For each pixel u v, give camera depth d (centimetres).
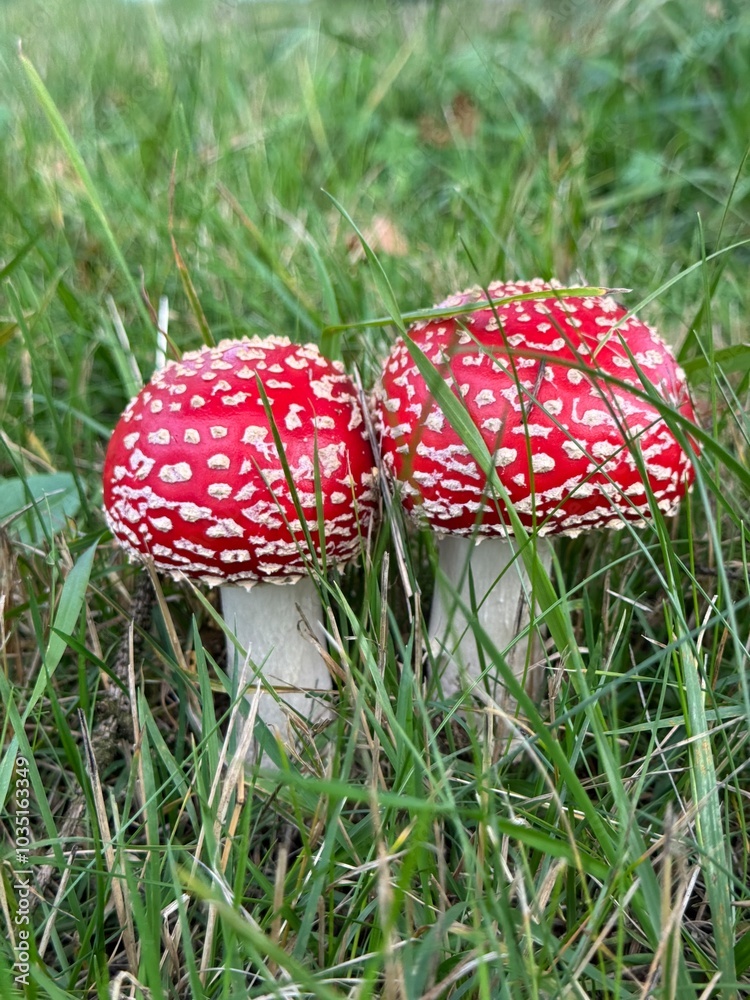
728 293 34
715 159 42
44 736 19
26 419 28
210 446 18
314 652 22
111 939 16
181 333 32
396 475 19
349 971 14
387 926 11
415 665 18
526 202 38
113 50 59
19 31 62
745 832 15
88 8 77
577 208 35
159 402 19
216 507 18
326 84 50
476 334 19
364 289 32
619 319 19
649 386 17
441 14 61
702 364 22
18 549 23
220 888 14
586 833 16
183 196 37
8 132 45
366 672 18
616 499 18
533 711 13
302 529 18
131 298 33
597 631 22
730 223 37
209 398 18
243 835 14
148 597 22
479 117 47
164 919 15
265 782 17
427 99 50
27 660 23
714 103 44
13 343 31
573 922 15
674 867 14
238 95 47
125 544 19
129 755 20
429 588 24
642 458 18
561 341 18
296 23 64
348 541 19
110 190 38
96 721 21
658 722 16
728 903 13
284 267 32
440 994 13
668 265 36
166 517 18
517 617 20
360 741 19
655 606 22
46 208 38
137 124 46
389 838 15
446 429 18
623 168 43
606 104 45
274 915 14
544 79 49
